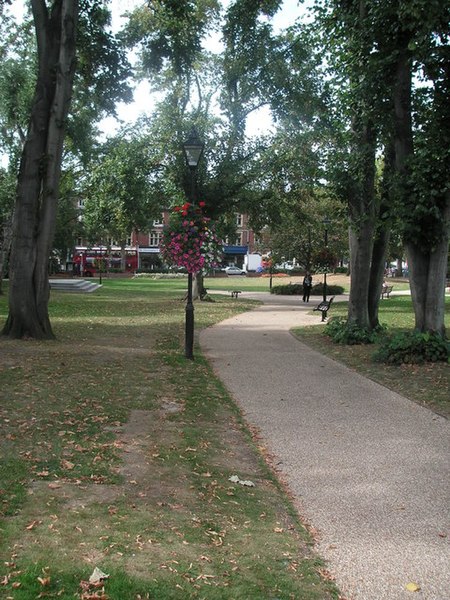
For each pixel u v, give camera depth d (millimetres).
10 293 13602
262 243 55938
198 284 30953
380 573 3582
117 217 28453
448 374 9625
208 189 26938
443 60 10461
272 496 4812
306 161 24516
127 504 4453
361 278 14867
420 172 10398
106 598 3145
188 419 7059
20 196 13422
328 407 7770
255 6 22844
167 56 18562
